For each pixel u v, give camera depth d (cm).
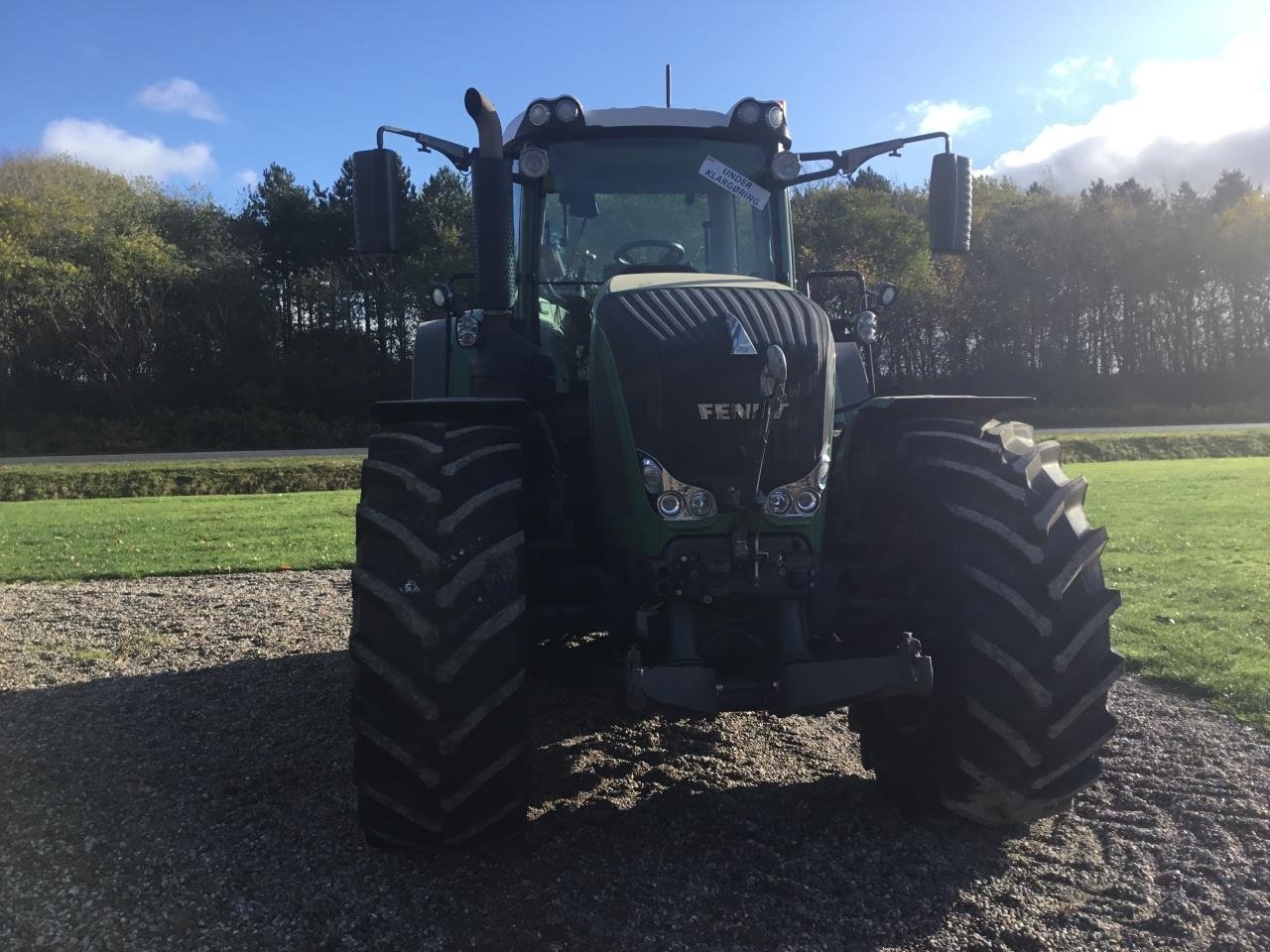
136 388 3550
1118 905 253
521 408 279
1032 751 258
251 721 420
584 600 301
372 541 258
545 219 385
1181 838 294
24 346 3475
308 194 4800
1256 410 3788
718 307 281
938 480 285
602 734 395
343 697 455
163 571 838
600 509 299
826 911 251
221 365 3769
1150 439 2405
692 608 273
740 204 390
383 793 253
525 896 259
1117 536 931
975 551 267
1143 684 466
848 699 251
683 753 374
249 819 313
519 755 254
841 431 349
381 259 354
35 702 451
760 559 267
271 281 4391
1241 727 400
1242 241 4409
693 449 266
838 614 295
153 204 4172
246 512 1327
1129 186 5994
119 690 470
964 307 4384
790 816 313
